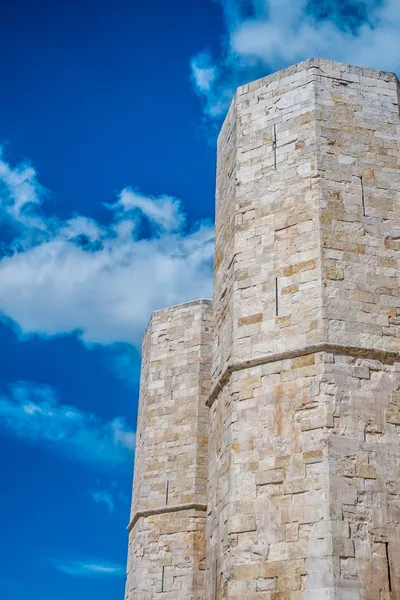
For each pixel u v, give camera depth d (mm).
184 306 34031
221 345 21219
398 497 17297
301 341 18656
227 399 19766
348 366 18203
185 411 31922
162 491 31000
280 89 21922
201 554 29328
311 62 21625
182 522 29984
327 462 17188
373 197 20188
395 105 21547
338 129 20859
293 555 16859
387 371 18406
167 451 31625
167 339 33875
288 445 17922
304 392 18141
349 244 19484
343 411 17766
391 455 17641
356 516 16844
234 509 18078
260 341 19328
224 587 18000
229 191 22422
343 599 16016
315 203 19844
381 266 19453
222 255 22469
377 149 20828
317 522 16812
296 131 21062
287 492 17516
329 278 18984
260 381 18938
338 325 18547
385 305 19047
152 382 33438
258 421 18578
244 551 17562
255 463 18219
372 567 16453
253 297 19938
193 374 32438
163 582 29391
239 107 22594
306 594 16328
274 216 20469
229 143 23250
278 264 19844
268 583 16953
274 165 21078
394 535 16875
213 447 20984
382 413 17953
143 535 30656
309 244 19484
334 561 16297
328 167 20297
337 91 21359
